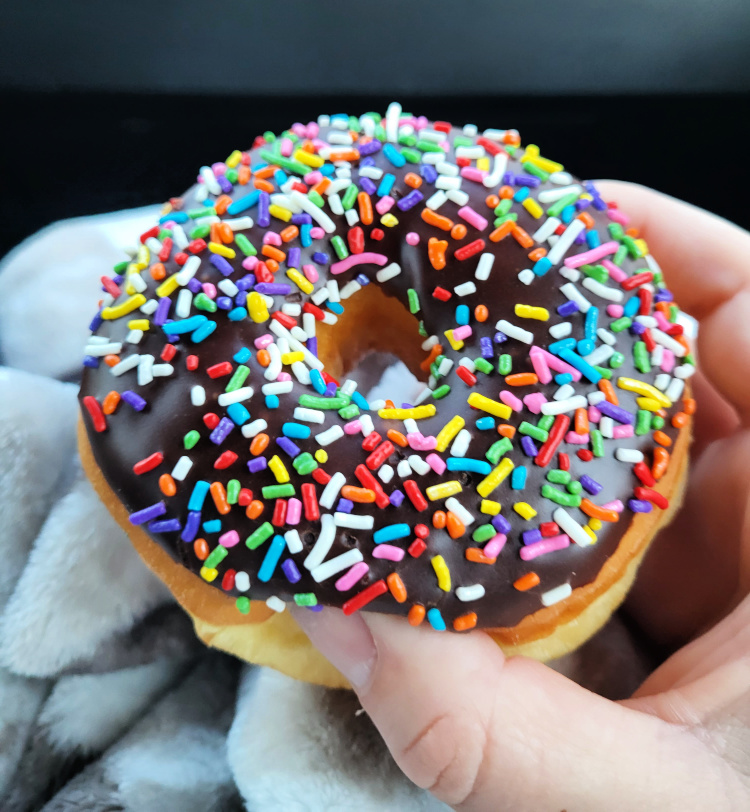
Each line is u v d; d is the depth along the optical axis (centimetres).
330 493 10
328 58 19
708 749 10
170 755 14
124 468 10
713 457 14
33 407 14
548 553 10
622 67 19
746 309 13
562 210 12
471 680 10
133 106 19
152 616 14
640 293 11
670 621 14
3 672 14
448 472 10
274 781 13
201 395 10
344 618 10
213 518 10
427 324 12
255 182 12
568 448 10
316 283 11
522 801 10
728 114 20
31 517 14
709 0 18
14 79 18
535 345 11
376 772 13
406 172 12
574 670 14
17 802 13
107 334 11
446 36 19
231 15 18
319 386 11
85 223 18
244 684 15
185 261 11
